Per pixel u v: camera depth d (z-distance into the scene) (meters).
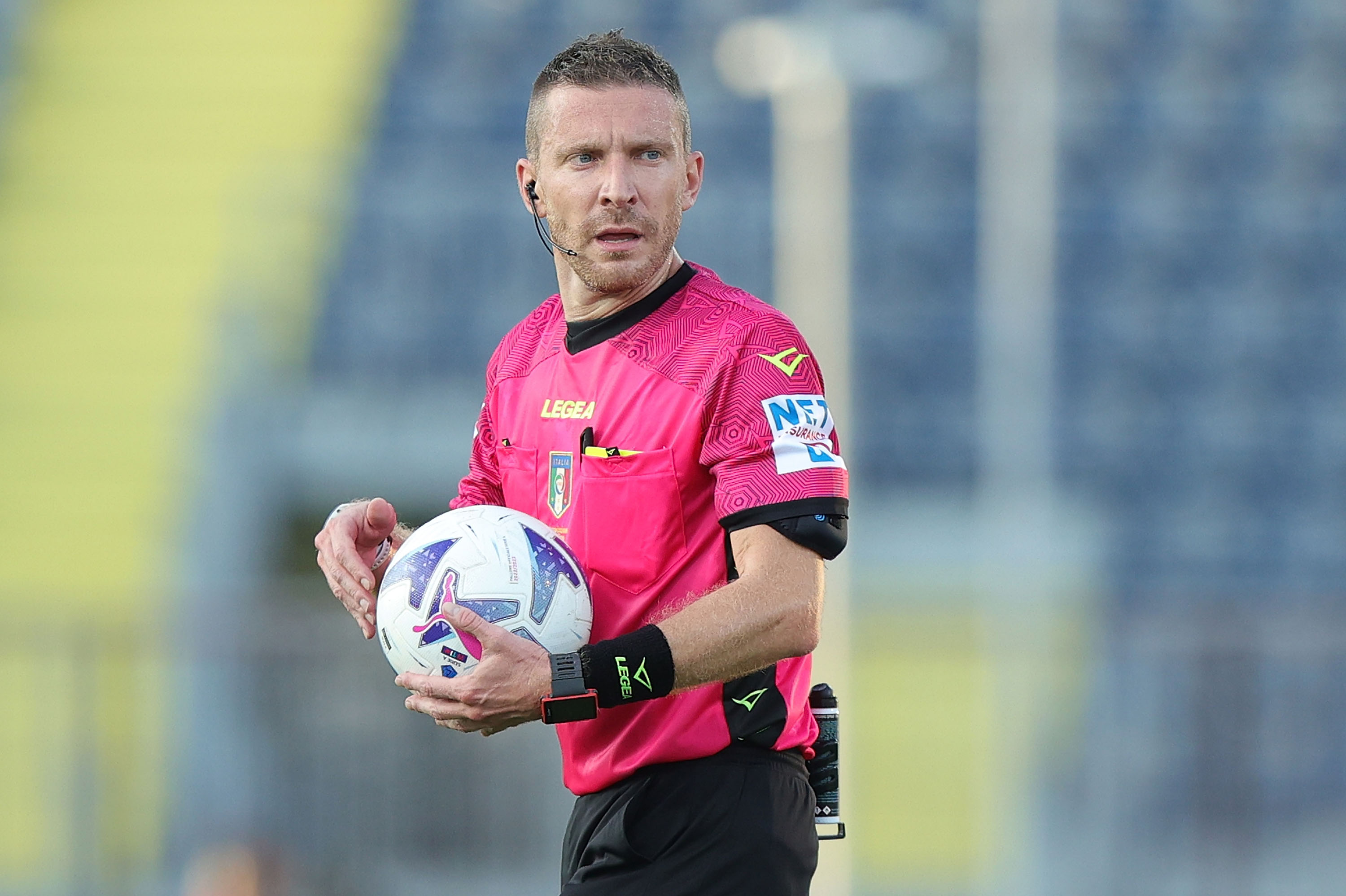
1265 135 67.50
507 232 61.81
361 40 68.56
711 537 10.20
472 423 55.19
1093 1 71.19
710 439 9.95
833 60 44.28
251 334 57.44
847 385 46.38
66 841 33.34
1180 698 34.84
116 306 57.78
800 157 49.75
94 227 60.53
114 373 55.69
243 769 33.16
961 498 55.06
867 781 41.38
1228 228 64.88
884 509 54.56
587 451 10.35
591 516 10.34
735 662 9.41
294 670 33.41
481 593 9.85
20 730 33.50
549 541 10.20
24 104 64.69
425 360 57.53
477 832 33.22
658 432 10.09
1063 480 57.44
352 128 65.00
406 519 54.91
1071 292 63.19
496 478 11.67
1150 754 35.19
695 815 10.25
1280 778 34.25
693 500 10.17
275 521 53.94
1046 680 36.72
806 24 44.81
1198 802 34.66
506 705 9.38
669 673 9.33
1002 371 56.59
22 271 58.78
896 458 56.47
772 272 59.47
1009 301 57.12
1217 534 55.88
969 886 39.88
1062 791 36.47
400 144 64.44
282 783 33.09
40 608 37.06
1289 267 63.91
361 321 58.69
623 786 10.48
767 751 10.45
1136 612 35.97
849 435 46.31
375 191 62.72
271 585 51.56
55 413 54.34
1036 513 54.84
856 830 41.31
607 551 10.30
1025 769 36.97
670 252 10.39
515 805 33.34
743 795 10.27
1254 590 54.00
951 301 61.56
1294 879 33.91
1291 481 57.72
